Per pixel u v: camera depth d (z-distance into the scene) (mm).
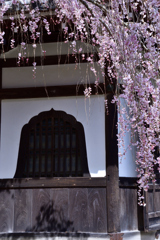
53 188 7047
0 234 6996
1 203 7141
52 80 7438
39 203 7043
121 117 6043
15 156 7395
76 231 6855
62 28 7184
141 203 7012
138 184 7250
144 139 5766
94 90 7145
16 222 7055
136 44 5438
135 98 5820
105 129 7035
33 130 7441
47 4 6250
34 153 7355
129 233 6938
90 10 5688
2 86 7539
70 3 5703
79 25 5867
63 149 7281
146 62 5629
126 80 5297
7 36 7406
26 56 7527
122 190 7031
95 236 6730
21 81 7520
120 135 6086
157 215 7672
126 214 7043
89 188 6934
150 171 6141
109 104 7027
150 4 5488
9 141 7461
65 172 7199
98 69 7203
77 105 7355
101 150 7129
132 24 5449
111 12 5512
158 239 7723
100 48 6184
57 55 7445
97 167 7102
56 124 7387
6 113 7555
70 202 6957
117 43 5520
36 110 7473
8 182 7160
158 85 5441
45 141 7363
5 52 7438
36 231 6961
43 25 6977
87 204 6891
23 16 6164
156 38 5719
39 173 7273
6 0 6316
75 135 7277
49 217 6973
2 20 6270
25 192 7117
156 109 5508
